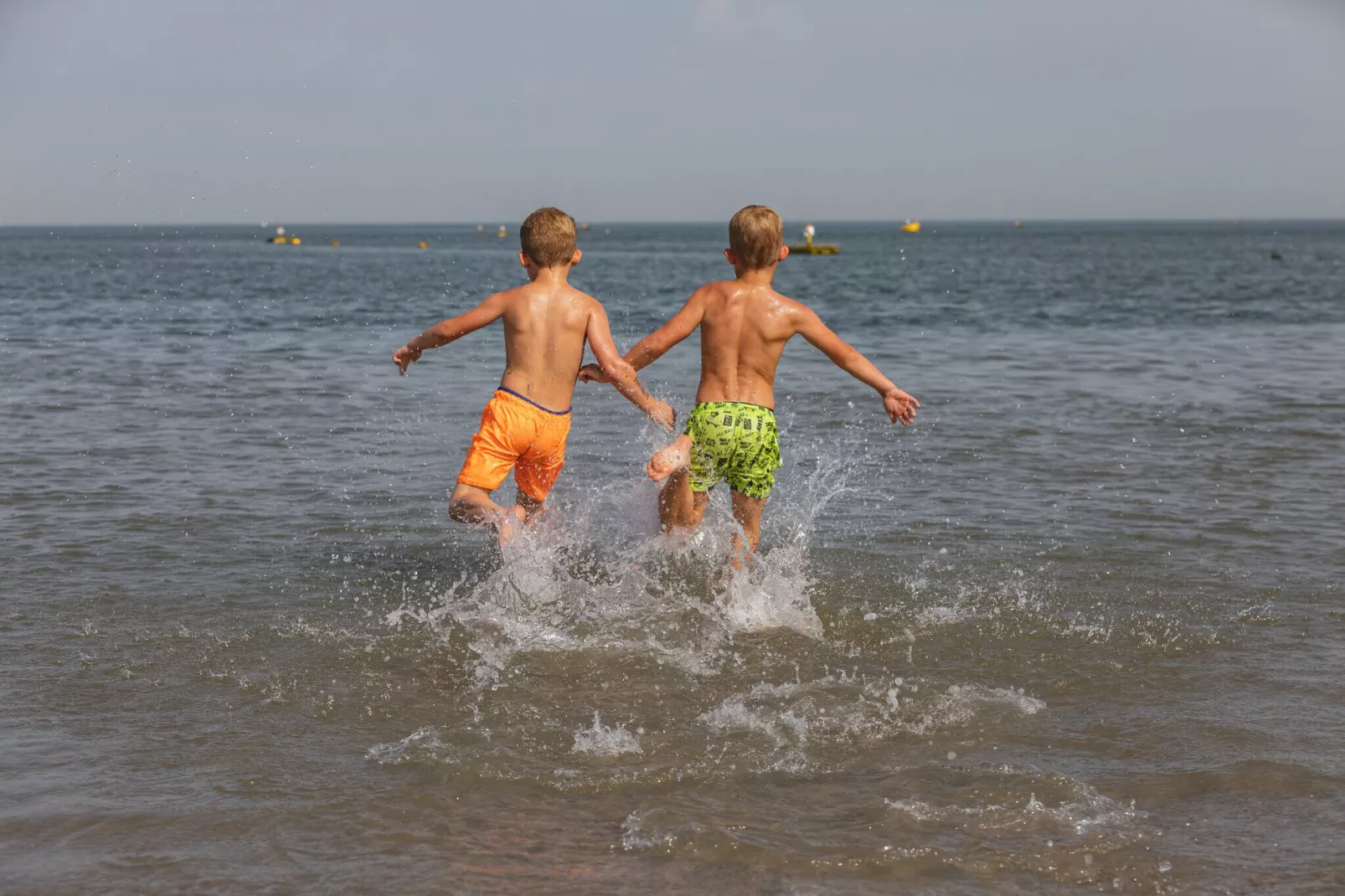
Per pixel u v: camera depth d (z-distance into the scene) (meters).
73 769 3.19
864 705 3.73
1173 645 4.28
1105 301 25.30
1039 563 5.35
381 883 2.62
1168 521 6.07
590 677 3.99
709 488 5.34
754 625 4.54
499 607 4.74
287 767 3.23
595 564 5.38
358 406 9.92
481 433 5.07
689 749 3.39
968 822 2.92
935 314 21.12
